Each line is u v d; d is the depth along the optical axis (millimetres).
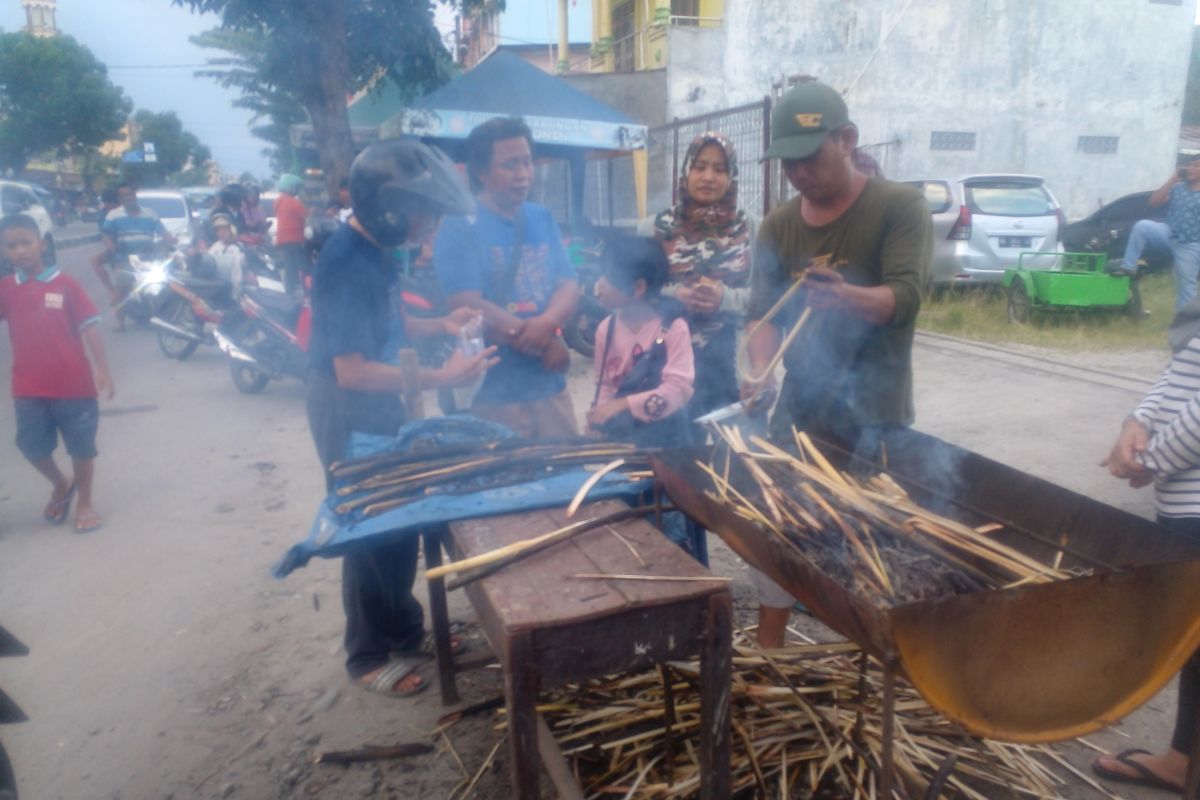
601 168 14367
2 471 5699
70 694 3168
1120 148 15742
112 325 11484
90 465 4625
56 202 38406
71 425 4512
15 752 2855
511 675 1779
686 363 3078
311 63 12922
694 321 3326
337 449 2939
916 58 14664
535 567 2027
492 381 3438
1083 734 1734
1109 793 2455
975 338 8391
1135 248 8602
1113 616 1666
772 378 3139
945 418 5887
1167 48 15414
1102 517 2016
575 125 9555
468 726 2859
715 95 13945
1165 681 1750
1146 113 15656
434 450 2617
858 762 2361
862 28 14320
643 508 2344
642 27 16859
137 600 3850
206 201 21406
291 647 3434
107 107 48781
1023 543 2172
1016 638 1619
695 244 3420
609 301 3135
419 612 3250
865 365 2795
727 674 1949
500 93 9469
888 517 2164
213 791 2643
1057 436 5406
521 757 1829
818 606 1805
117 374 8523
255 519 4738
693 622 1914
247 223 10781
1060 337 8234
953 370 7215
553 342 3424
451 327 2938
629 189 13977
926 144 15070
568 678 1839
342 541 2176
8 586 4020
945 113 15008
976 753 2439
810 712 2383
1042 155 15516
